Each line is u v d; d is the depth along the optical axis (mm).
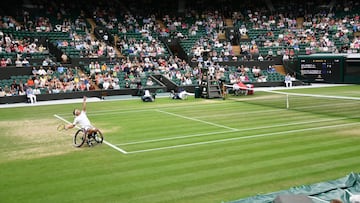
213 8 57688
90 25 47844
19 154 15555
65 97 34438
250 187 11469
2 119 24094
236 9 58094
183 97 33125
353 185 11125
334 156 14438
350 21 52344
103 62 40625
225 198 10680
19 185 11938
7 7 45938
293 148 15727
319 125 20438
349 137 17469
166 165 13789
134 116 24688
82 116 16781
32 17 45594
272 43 50844
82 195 11062
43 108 28984
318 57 46000
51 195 11094
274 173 12656
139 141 17562
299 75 47656
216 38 50656
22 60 37188
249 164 13688
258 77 43969
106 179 12398
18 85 33469
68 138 18375
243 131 19312
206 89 33469
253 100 31688
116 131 19922
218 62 45094
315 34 52188
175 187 11594
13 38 40406
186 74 41031
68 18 47812
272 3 59781
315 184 11297
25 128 21000
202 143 16969
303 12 57094
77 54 40875
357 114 23812
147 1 56281
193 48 47219
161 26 52625
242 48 49062
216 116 24125
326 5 58000
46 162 14367
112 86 36719
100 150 16031
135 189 11484
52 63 38188
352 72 44219
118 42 45219
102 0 52875
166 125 21391
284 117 23203
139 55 43656
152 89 37438
